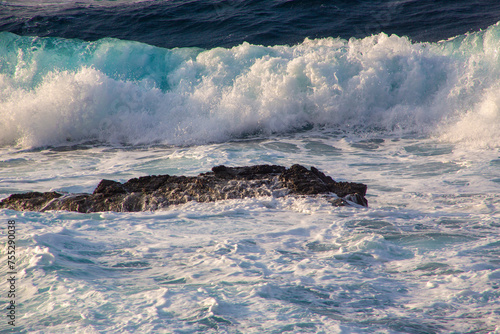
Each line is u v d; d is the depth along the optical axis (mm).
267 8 81562
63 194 25516
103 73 56938
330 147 43188
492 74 48750
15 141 49969
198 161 38781
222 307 9977
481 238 16016
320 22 74438
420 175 32031
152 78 57375
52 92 50875
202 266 13102
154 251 14742
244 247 15141
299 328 8977
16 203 24516
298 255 14227
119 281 11883
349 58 52719
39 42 58906
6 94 54188
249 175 25656
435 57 51656
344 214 19984
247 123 50344
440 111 47969
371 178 31875
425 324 9188
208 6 84938
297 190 23359
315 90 51156
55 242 15133
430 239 15961
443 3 78688
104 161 41188
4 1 92750
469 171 32000
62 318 9578
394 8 78250
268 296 10625
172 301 10328
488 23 68188
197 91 53438
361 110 50500
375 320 9391
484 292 10758
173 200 23031
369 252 14375
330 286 11352
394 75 51562
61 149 47500
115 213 20797
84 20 81188
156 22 79188
